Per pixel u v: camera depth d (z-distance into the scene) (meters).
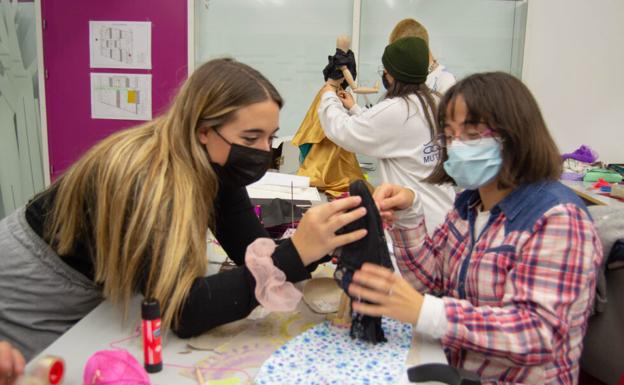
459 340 0.91
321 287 1.25
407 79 2.00
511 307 0.93
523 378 1.00
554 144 1.01
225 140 1.06
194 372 0.89
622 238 1.32
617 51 3.30
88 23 3.50
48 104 3.63
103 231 1.02
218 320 0.99
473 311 0.93
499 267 0.99
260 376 0.87
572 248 0.90
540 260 0.92
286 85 3.62
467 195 1.21
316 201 1.99
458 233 1.19
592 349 1.48
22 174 3.76
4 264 1.16
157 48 3.51
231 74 1.06
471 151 1.00
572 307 0.93
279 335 1.03
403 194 1.23
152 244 0.97
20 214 1.20
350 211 0.99
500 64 3.48
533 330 0.89
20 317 1.17
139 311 1.11
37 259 1.15
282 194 2.05
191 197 1.01
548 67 3.35
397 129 1.99
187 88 1.07
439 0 3.42
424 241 1.25
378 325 0.99
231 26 3.55
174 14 3.46
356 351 0.96
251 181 1.13
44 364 0.80
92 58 3.55
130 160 1.02
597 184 2.86
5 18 3.56
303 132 2.38
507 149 0.99
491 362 1.02
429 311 0.92
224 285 0.99
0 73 3.63
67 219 1.09
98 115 3.63
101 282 1.13
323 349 0.96
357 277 0.95
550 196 0.97
